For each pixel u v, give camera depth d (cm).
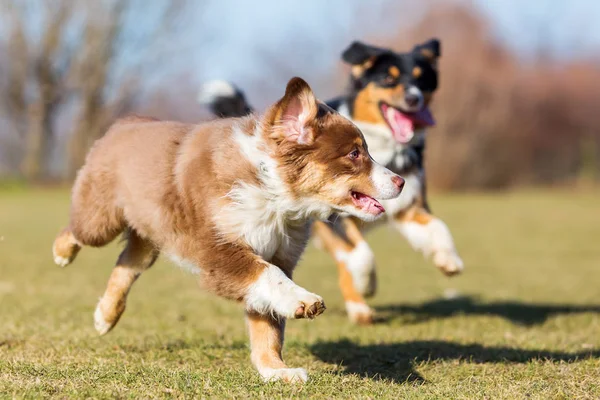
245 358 619
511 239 2034
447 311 969
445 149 3791
